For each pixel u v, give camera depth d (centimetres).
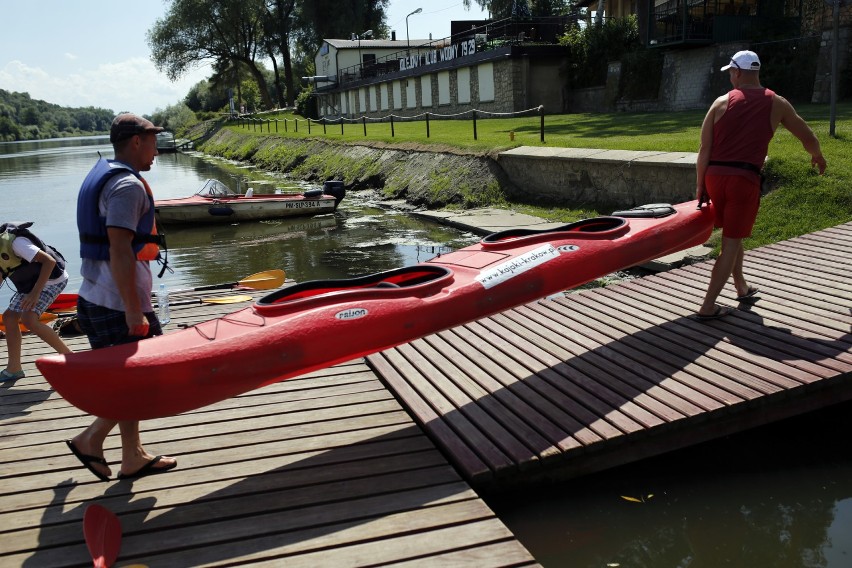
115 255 333
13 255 514
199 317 694
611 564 361
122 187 335
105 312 356
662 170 1109
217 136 5550
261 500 363
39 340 655
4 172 3988
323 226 1532
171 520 347
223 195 1648
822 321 537
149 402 353
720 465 450
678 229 564
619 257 527
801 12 2194
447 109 3641
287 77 6569
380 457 405
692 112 2266
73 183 3008
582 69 3056
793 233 843
